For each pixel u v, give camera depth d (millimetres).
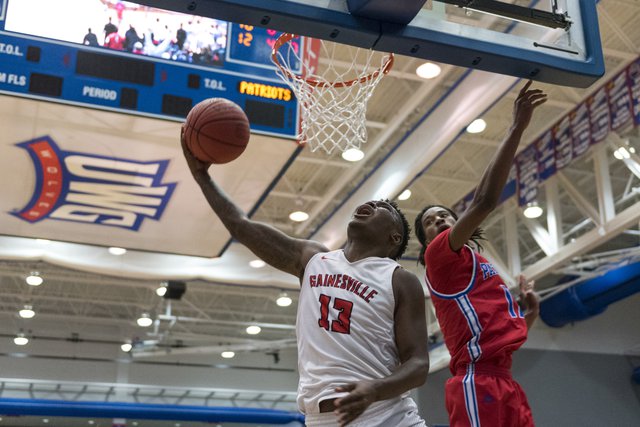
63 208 9164
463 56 4090
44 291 20484
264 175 8547
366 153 13773
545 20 4262
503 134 13914
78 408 17219
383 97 12953
